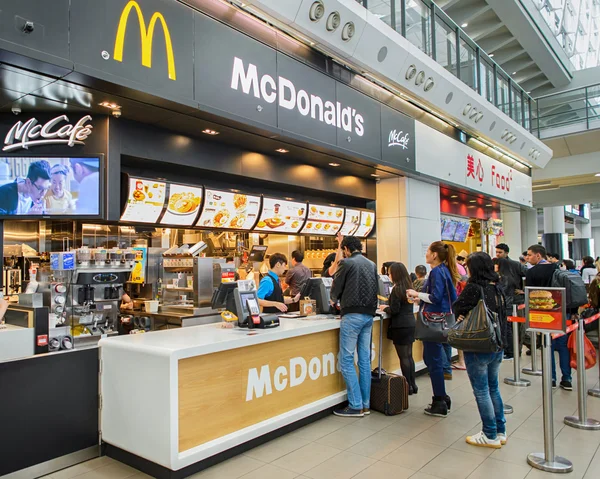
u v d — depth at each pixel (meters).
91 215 4.02
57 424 2.99
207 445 2.95
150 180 4.63
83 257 4.18
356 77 6.46
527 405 4.41
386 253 7.96
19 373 2.82
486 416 3.31
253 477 2.85
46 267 5.22
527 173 13.35
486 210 12.75
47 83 3.42
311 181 6.66
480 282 3.24
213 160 5.18
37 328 3.23
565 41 15.36
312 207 6.68
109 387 3.17
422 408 4.26
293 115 5.25
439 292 3.95
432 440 3.47
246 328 3.65
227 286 3.75
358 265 4.00
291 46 5.31
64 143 4.05
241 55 4.62
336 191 7.18
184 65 4.03
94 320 4.23
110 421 3.16
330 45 5.57
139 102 3.88
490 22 11.66
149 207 4.69
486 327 3.12
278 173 6.07
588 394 4.80
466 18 10.95
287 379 3.66
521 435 3.60
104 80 3.39
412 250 7.86
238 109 4.54
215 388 3.05
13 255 5.43
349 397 4.03
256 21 4.83
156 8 3.84
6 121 3.97
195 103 4.07
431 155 8.28
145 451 2.90
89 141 4.12
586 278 8.20
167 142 4.67
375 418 4.00
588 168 13.02
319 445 3.38
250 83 4.70
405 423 3.86
